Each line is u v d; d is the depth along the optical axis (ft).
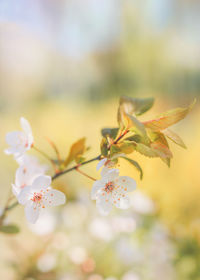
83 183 2.81
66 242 1.71
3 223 1.10
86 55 8.65
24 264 1.64
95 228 1.70
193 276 1.73
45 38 7.84
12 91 6.89
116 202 0.98
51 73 7.84
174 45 8.00
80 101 7.00
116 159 0.96
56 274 1.62
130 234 1.76
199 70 7.71
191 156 3.28
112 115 5.09
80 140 1.01
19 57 7.06
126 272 1.67
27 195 0.97
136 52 7.95
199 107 5.53
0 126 4.56
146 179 3.01
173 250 1.80
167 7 8.21
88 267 1.63
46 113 5.46
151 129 0.95
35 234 1.87
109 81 8.00
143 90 7.50
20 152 1.05
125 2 8.24
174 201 2.68
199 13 8.14
